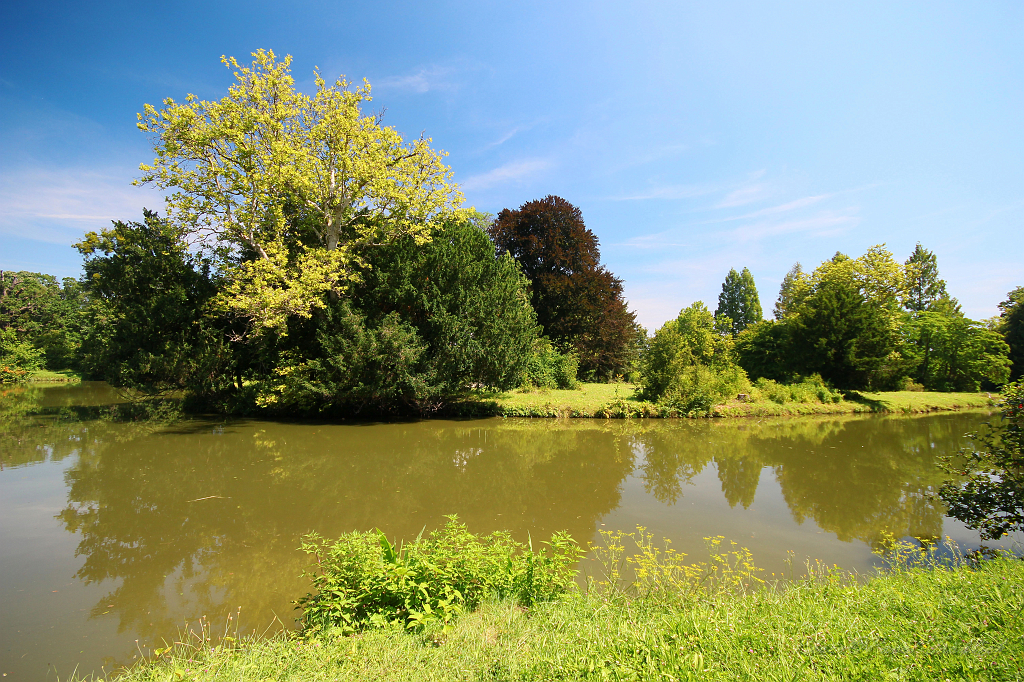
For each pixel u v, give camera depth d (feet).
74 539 23.94
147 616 17.15
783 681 8.46
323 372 54.75
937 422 66.64
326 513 27.73
